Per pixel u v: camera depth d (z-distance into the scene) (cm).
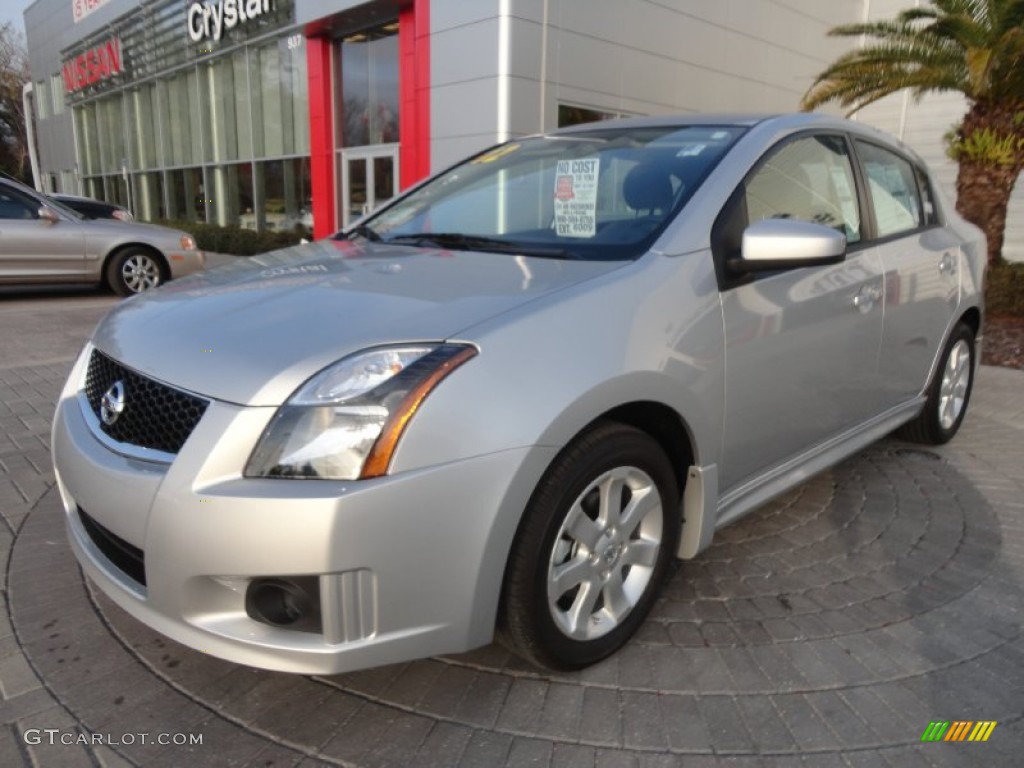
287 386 189
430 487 186
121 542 213
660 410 237
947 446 443
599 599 237
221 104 1953
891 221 364
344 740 208
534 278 235
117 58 2395
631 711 218
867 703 222
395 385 187
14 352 664
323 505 179
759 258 246
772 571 297
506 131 1145
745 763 199
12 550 309
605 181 293
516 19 1117
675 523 253
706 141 297
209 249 1916
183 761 201
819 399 304
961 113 1563
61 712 219
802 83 1691
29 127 3378
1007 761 201
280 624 194
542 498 205
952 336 412
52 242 938
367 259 278
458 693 226
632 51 1289
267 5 1603
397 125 1435
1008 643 252
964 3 864
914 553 312
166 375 206
